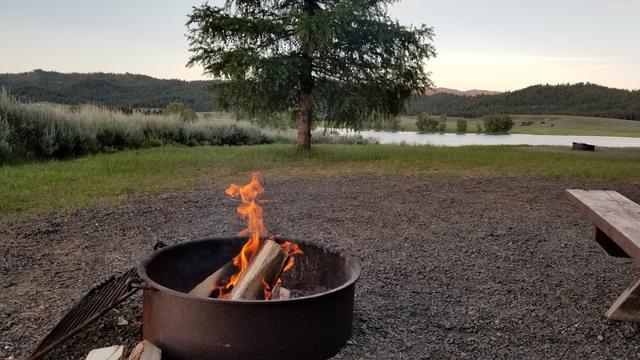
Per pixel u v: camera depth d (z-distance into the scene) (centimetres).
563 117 10375
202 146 1975
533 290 407
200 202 758
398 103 1723
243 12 1623
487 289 408
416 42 1571
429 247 534
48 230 564
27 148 1255
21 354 280
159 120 2027
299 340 262
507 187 970
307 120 1677
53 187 828
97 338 298
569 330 333
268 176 1081
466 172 1206
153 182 932
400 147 2062
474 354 296
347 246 531
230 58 1485
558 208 763
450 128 7788
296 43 1584
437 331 326
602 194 394
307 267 331
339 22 1432
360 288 403
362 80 1619
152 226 600
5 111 1284
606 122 9750
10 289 383
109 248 505
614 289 412
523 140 4238
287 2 1612
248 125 2491
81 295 373
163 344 266
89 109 1808
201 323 254
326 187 939
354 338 306
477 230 614
